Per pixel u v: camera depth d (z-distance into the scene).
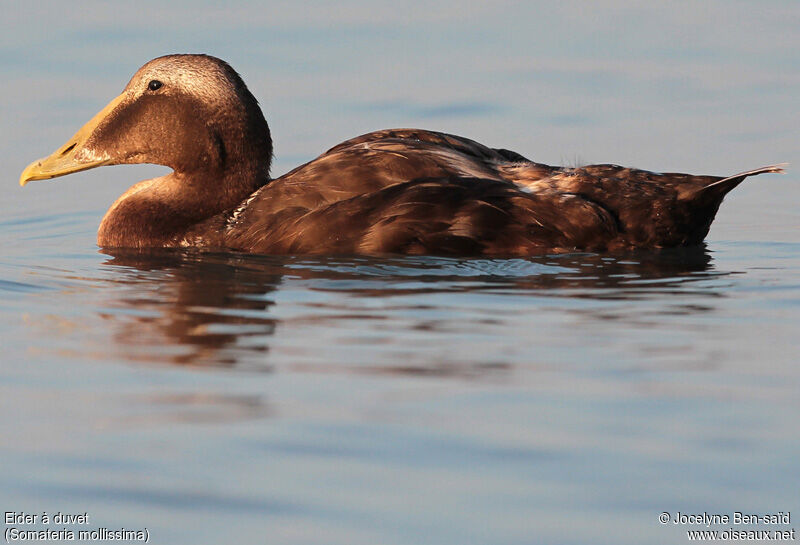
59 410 8.79
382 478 7.63
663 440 8.01
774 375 9.07
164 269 12.70
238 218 13.57
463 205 12.26
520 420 8.34
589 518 7.15
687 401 8.61
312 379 9.16
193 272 12.46
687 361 9.39
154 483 7.68
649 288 11.38
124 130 14.32
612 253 12.25
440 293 11.24
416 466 7.75
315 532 7.10
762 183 16.95
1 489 7.68
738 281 11.69
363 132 18.47
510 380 9.04
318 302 11.09
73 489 7.66
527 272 11.87
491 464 7.75
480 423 8.30
